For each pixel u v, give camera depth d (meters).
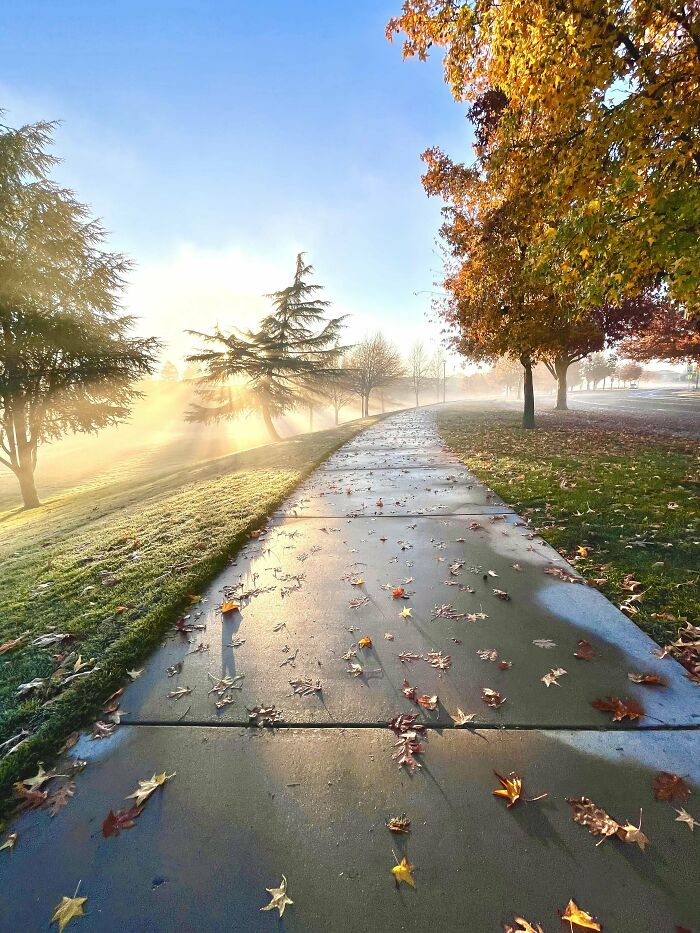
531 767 2.07
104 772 2.21
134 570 4.71
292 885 1.64
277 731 2.40
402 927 1.50
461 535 5.08
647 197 4.66
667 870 1.60
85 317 15.50
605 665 2.73
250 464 11.35
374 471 8.97
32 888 1.70
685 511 5.18
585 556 4.24
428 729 2.34
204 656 3.12
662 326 16.61
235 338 24.03
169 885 1.67
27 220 14.09
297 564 4.58
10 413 14.73
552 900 1.54
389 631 3.27
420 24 5.74
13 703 2.81
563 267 5.65
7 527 11.05
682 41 4.88
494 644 3.03
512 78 5.43
